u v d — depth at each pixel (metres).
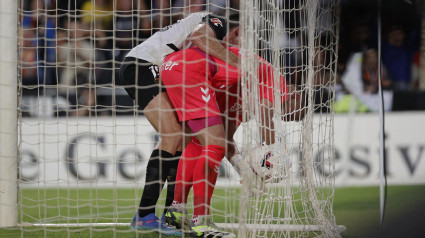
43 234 12.54
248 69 10.34
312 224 12.42
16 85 13.92
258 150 11.05
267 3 12.06
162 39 13.39
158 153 12.45
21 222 13.00
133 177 24.62
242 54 10.37
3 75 13.77
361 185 23.98
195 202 11.58
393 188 22.36
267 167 11.66
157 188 12.41
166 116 12.55
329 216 13.20
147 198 12.41
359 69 28.61
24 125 24.75
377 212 15.80
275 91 11.55
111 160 24.72
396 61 29.02
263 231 11.72
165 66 12.20
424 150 25.53
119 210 17.12
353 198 19.36
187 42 13.63
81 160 24.56
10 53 13.85
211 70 12.12
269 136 11.88
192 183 12.16
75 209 17.45
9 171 13.70
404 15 28.89
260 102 12.09
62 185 24.56
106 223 13.88
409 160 25.39
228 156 12.96
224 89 12.55
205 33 11.82
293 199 13.14
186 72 11.77
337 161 25.16
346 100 28.14
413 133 25.53
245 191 10.19
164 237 11.84
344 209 16.59
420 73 29.12
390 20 28.94
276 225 11.67
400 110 27.91
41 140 24.66
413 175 25.34
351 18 29.09
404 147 25.41
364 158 25.30
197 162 11.50
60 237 12.14
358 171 25.16
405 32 29.00
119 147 24.81
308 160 12.79
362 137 25.45
